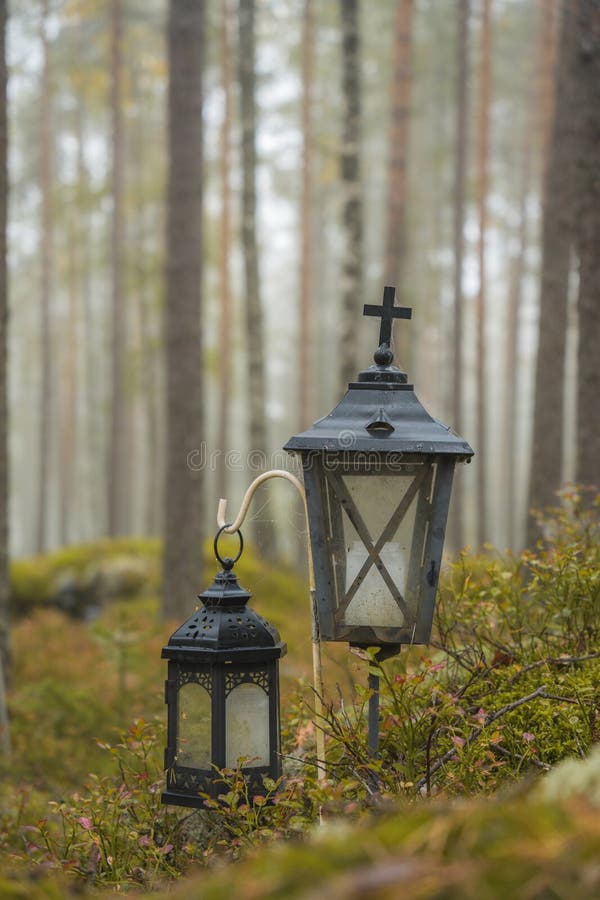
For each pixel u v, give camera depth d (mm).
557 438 12000
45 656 10898
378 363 3166
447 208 36281
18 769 6422
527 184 28141
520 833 1355
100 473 39219
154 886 2984
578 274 7801
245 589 3336
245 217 20219
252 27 20109
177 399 12844
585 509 5402
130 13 25641
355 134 16578
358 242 16516
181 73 12758
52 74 29953
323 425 3023
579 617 4258
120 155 26031
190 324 12852
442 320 35156
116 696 8016
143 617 12867
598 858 1261
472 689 3762
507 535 28906
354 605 3035
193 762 3236
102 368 40875
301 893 1278
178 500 12797
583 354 7727
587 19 7691
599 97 7672
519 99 32125
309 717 3906
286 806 3129
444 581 4219
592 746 3316
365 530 3010
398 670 4031
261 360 20328
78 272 33062
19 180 32656
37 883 2104
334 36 29375
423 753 3445
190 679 3232
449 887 1231
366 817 2463
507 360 29562
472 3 24656
